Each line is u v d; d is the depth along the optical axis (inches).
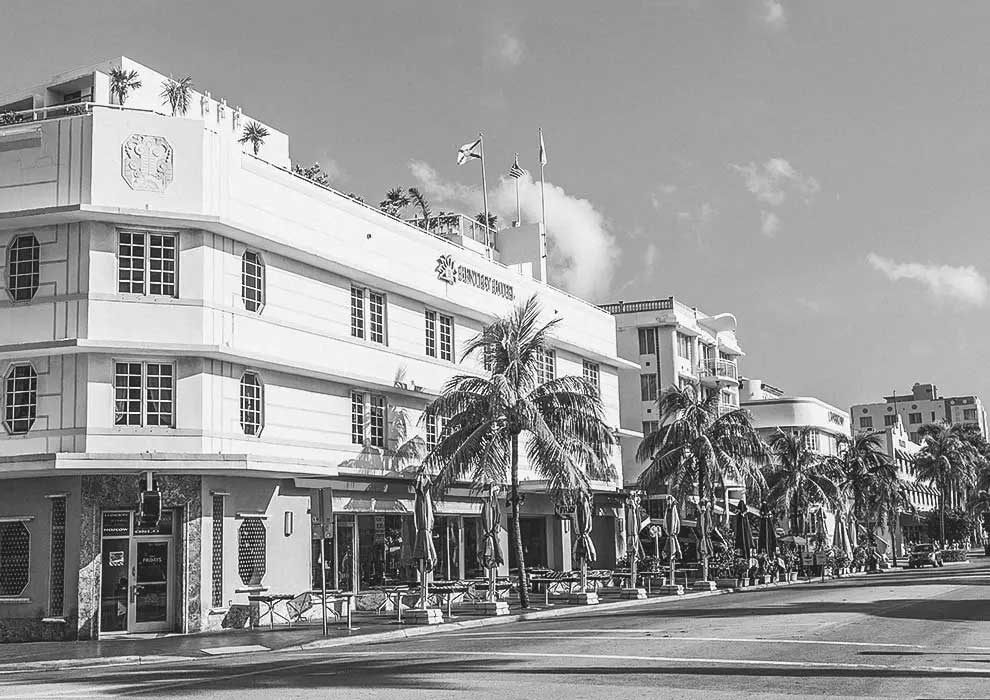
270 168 1222.3
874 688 508.1
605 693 505.4
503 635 895.1
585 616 1163.9
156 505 979.9
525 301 1772.9
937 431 4094.5
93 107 1100.5
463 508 1535.4
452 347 1574.8
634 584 1533.0
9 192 1082.1
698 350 2802.7
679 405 1845.5
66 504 1052.5
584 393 1385.3
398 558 1392.7
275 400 1208.8
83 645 957.8
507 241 2084.2
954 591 1464.1
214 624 1085.1
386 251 1416.1
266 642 927.0
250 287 1184.8
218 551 1111.0
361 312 1376.7
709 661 633.6
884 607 1114.7
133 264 1090.7
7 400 1077.8
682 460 1791.3
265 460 1077.8
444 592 1171.3
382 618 1172.5
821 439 3590.1
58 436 1053.2
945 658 636.7
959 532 4591.5
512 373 1358.3
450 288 1555.1
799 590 1658.5
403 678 584.4
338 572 1288.1
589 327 2012.8
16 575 1062.4
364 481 1307.8
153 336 1082.7
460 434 1310.3
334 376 1278.3
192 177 1112.2
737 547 2343.8
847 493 2908.5
